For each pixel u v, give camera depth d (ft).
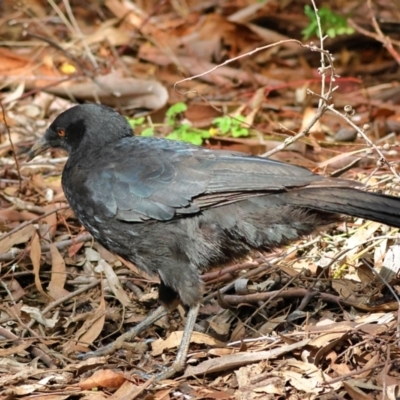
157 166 30.94
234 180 29.91
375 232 36.70
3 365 30.45
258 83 58.03
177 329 33.96
